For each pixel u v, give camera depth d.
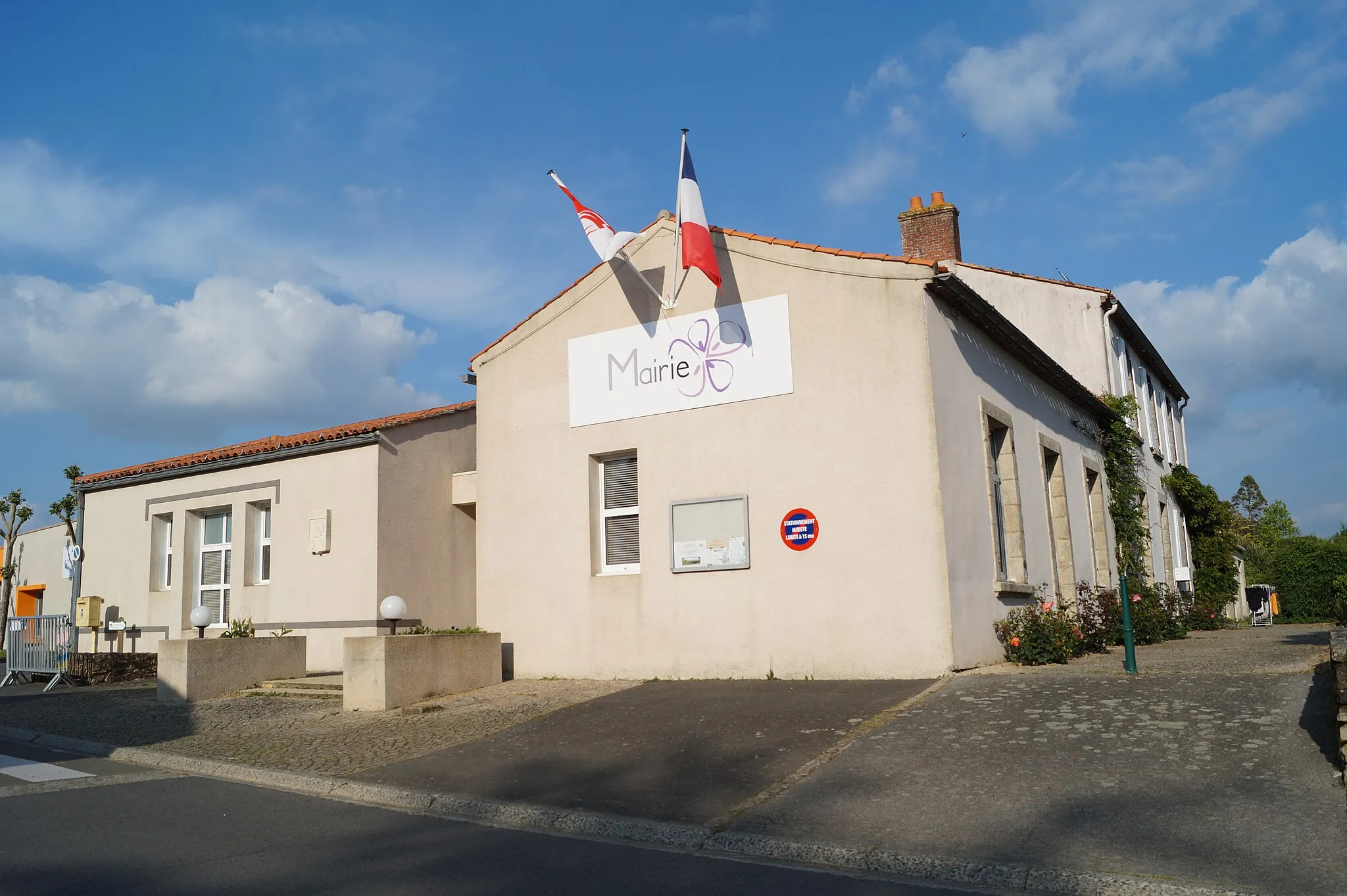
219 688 14.67
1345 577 14.29
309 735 11.16
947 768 7.91
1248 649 13.43
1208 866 5.68
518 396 14.92
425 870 6.17
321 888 5.76
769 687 11.86
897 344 12.20
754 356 13.04
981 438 13.35
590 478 14.16
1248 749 7.64
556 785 8.41
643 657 13.35
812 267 12.80
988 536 13.08
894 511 11.95
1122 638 16.00
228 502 18.09
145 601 19.30
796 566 12.45
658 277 13.91
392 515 16.19
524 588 14.43
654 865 6.32
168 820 7.57
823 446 12.46
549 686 13.43
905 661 11.66
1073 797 7.01
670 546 13.31
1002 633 12.89
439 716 11.80
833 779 7.93
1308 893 5.23
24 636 17.83
